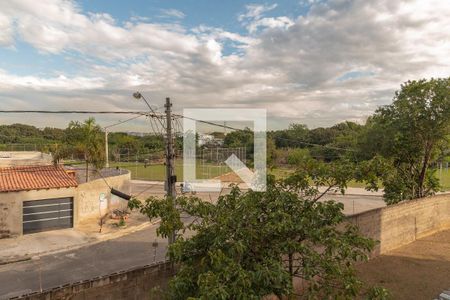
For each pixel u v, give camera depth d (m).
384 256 15.92
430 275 13.74
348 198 34.47
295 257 9.72
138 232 22.41
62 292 8.12
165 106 12.73
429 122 19.95
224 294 5.67
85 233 21.47
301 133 55.56
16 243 19.36
